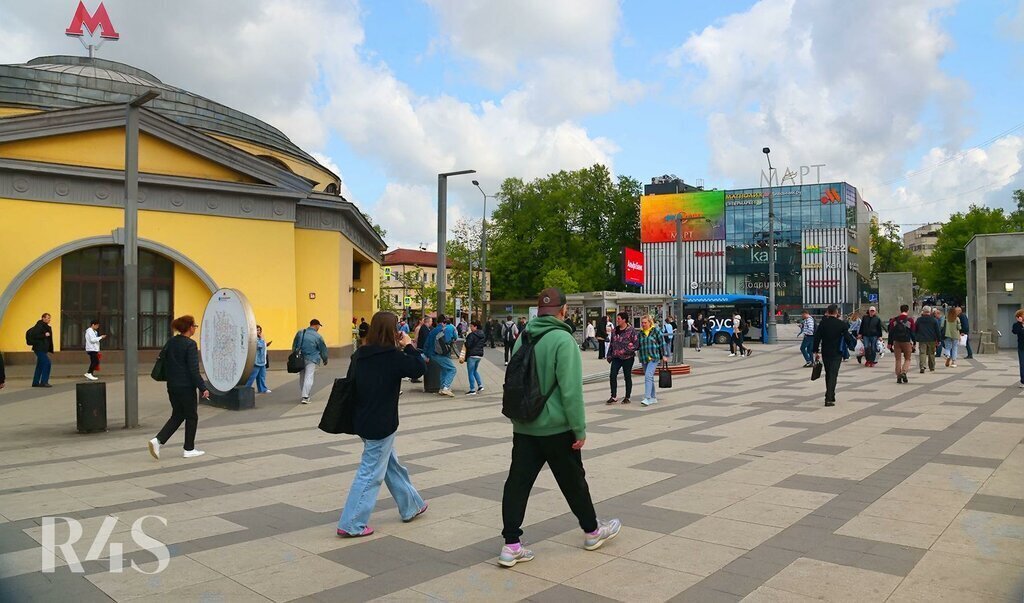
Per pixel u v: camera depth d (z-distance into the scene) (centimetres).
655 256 10500
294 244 2641
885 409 1238
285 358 2484
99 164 2253
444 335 1658
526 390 468
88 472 805
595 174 7638
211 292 2395
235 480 752
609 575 453
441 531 557
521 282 7194
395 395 551
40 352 1781
